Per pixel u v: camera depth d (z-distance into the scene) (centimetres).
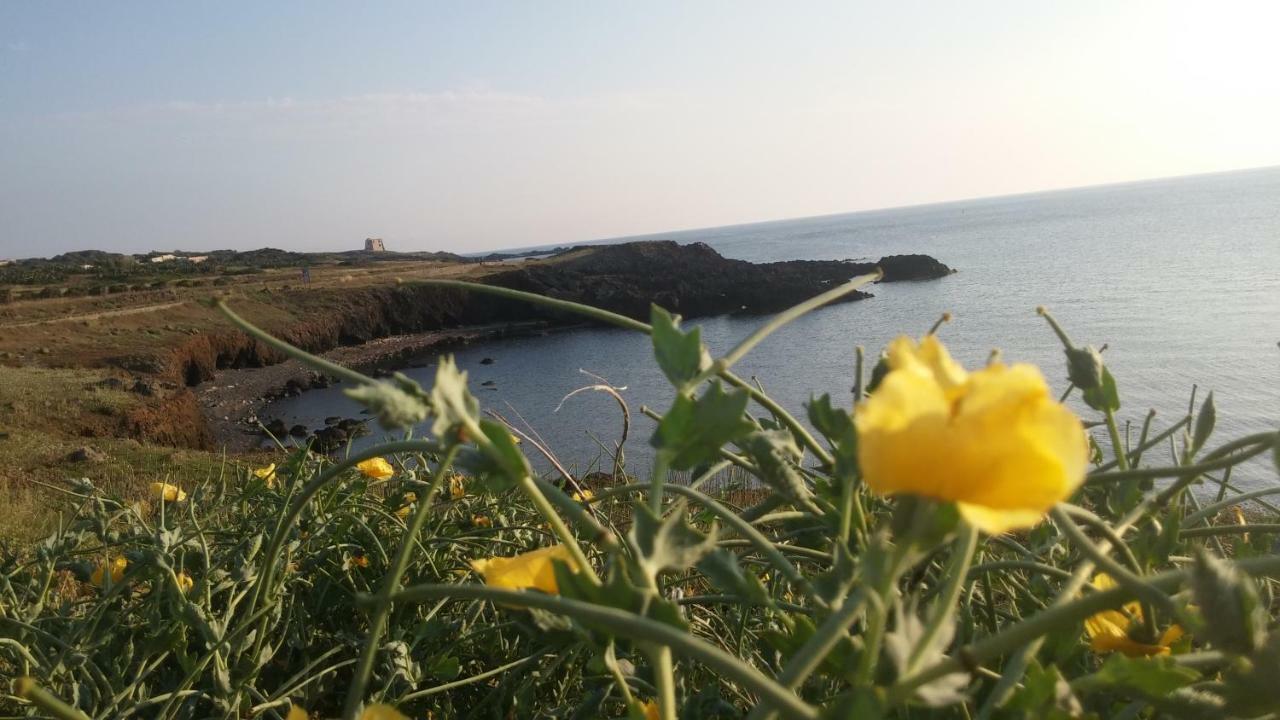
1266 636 61
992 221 11606
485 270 5628
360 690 86
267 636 179
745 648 162
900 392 60
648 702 131
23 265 9919
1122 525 108
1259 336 1753
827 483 106
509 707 172
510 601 66
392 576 87
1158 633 94
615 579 70
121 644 175
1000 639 60
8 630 170
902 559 61
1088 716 73
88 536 229
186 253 10619
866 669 64
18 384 2130
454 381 78
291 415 2397
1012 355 1872
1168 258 4188
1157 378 1155
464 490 237
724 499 226
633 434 977
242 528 212
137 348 2964
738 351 90
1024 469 55
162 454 1231
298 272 6575
